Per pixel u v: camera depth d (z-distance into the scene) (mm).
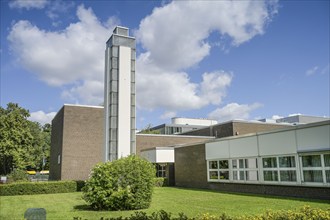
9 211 14141
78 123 33219
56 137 37438
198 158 25359
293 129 16844
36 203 17078
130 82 25141
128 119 24422
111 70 25109
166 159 30156
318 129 15461
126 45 25859
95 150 33469
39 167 69688
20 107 45312
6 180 33500
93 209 13930
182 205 14711
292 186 16797
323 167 15141
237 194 19172
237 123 36250
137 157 14852
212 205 14422
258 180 19125
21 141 44062
